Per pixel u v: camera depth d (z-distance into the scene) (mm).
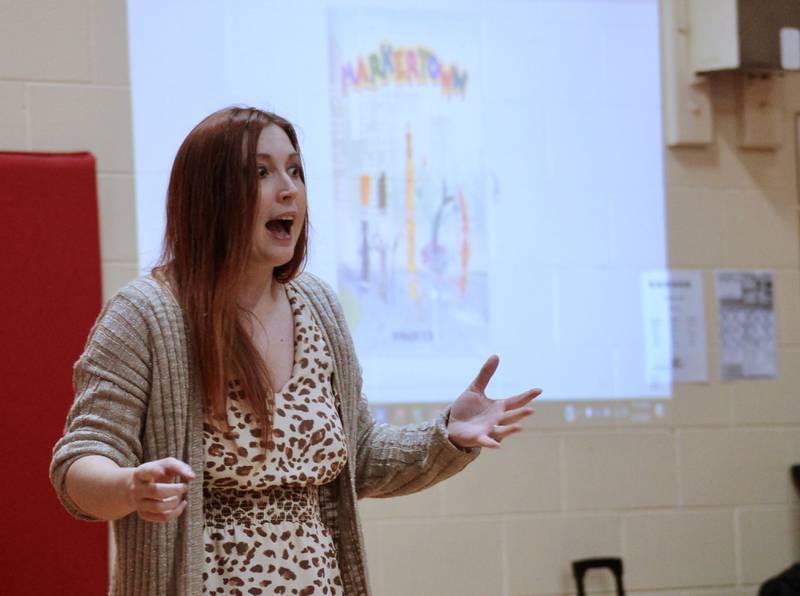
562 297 8211
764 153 8883
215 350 3580
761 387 8680
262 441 3600
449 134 8039
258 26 7656
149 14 7477
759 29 8461
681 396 8461
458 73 8086
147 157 7418
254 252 3738
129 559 3516
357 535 3850
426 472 4051
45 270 7062
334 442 3775
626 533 8227
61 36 7352
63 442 3463
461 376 7914
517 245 8133
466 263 8000
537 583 8008
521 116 8211
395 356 7793
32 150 7262
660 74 8570
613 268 8352
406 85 7969
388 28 7949
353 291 7742
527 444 8086
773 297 8797
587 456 8195
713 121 8727
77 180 7176
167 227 3842
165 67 7488
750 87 8805
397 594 7750
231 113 3814
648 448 8336
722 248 8672
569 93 8336
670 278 8492
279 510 3645
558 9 8336
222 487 3596
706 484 8461
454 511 7918
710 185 8695
